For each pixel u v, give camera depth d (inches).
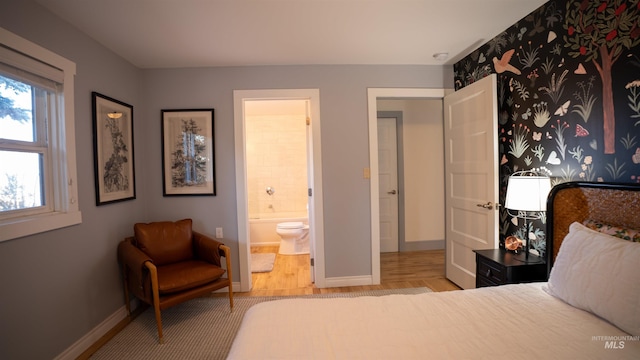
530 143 84.7
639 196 55.4
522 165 87.8
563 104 74.0
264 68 117.6
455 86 121.8
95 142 87.7
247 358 40.8
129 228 105.4
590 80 67.2
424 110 173.3
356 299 58.7
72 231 78.1
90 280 84.4
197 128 116.7
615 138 62.2
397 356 40.5
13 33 62.8
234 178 118.2
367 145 121.0
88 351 79.7
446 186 122.3
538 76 81.2
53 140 75.9
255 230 188.2
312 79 118.5
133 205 108.6
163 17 79.0
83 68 84.6
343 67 119.3
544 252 80.9
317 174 119.6
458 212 114.4
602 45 64.5
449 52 109.5
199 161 117.3
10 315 61.3
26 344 64.7
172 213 118.0
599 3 64.7
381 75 120.4
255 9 76.8
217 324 92.7
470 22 87.4
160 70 116.1
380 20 84.4
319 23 85.1
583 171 69.1
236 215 118.5
